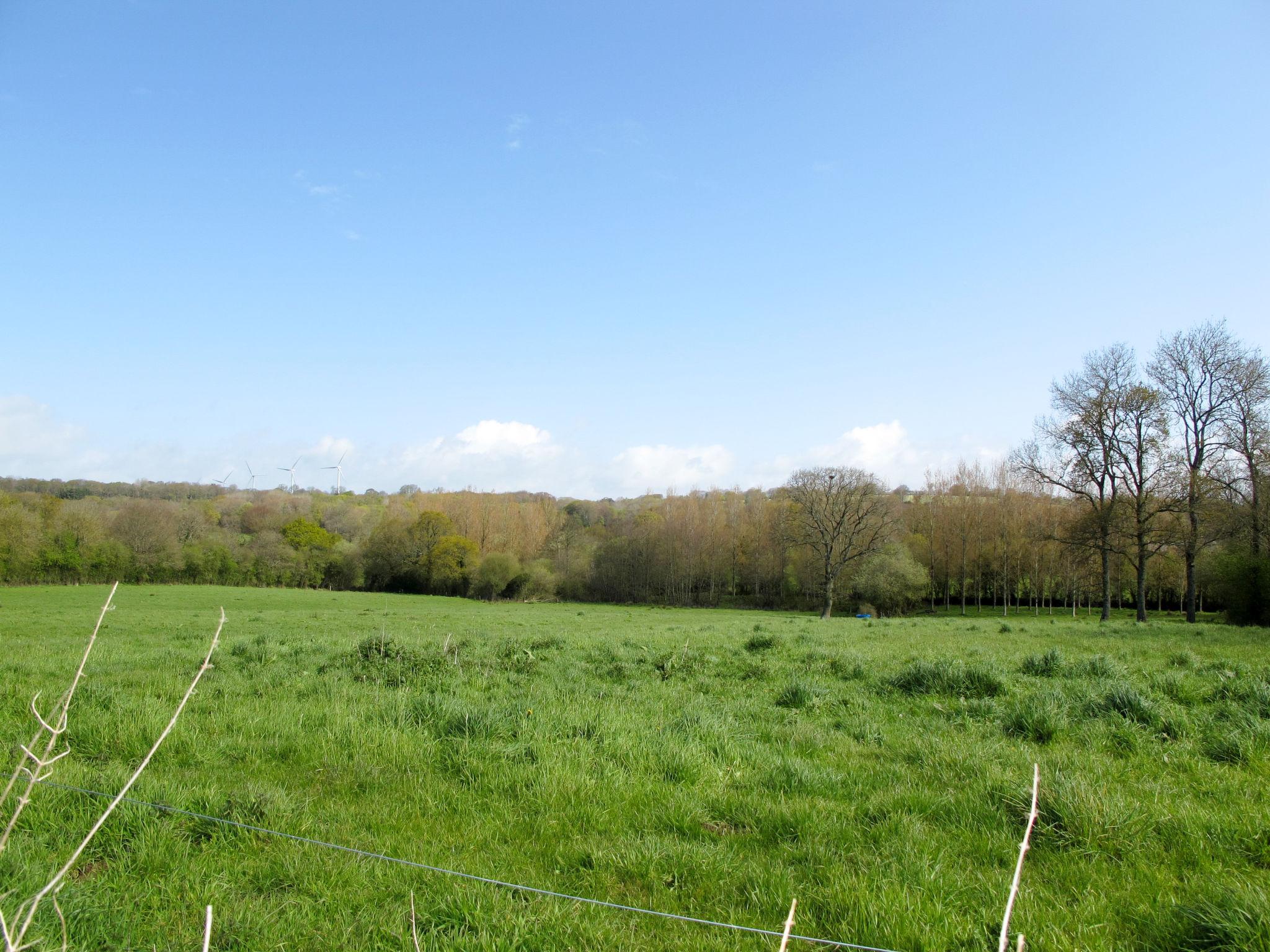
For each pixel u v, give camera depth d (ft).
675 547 283.79
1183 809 21.04
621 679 47.91
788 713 36.63
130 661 53.93
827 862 18.61
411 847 19.49
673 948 14.92
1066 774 23.85
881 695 41.86
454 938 15.05
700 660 54.39
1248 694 36.58
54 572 223.92
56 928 14.55
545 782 23.72
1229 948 13.83
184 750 27.71
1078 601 224.33
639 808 22.39
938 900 16.26
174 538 253.65
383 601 230.48
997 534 233.55
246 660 53.98
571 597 299.99
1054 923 15.44
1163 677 42.04
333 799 23.12
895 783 24.89
